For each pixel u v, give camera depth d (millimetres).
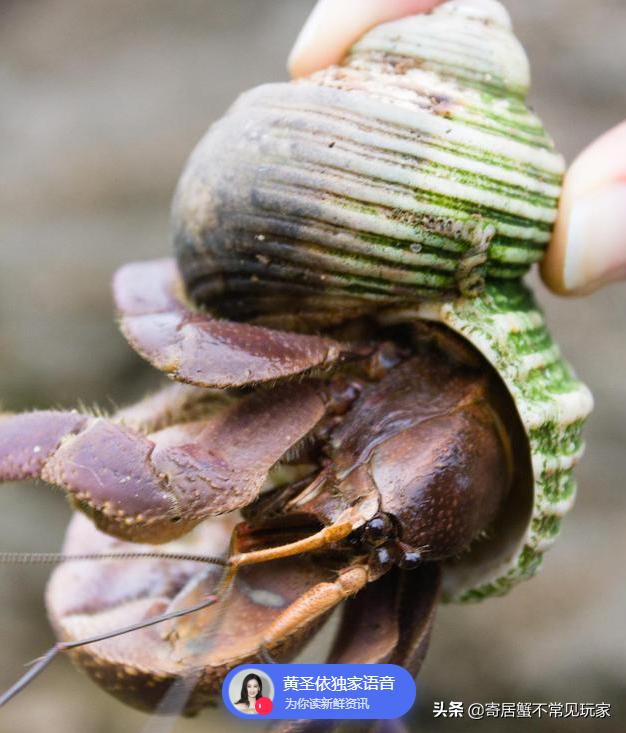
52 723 474
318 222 241
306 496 243
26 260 567
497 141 246
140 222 577
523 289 259
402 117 242
